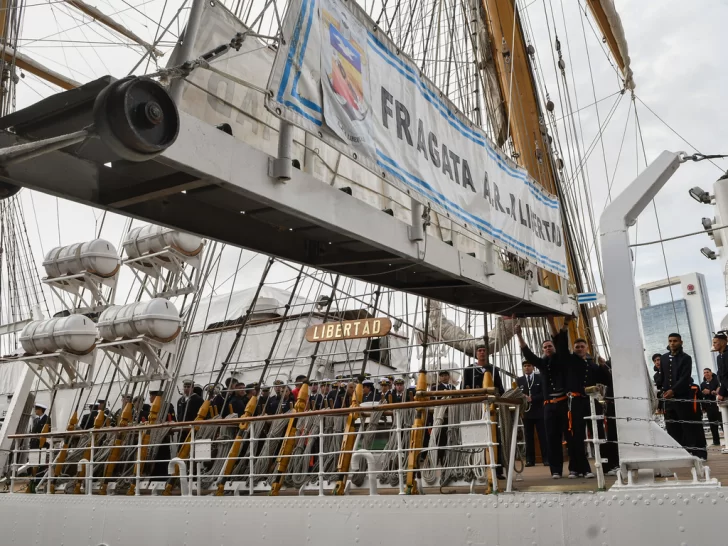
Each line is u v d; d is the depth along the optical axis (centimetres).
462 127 718
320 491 634
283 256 587
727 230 1023
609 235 584
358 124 515
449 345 1216
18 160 330
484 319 901
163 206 486
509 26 1305
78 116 375
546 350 795
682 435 904
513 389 595
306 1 464
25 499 888
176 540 704
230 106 462
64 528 822
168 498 726
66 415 1502
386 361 1566
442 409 772
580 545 496
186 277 1059
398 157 568
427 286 766
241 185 424
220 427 888
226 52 433
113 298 1109
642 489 488
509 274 805
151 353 961
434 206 614
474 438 591
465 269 692
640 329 554
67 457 961
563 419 767
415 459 635
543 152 1299
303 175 479
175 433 976
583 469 745
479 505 538
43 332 1009
